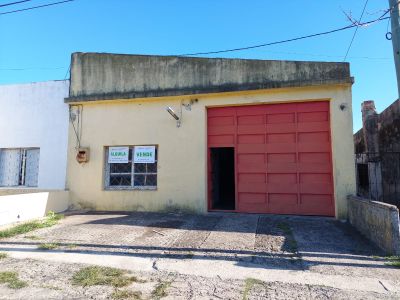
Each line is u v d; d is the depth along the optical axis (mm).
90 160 10062
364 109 12594
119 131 9938
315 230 7039
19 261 5234
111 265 5059
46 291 4074
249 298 3891
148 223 7879
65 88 10578
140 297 3924
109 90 10125
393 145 10352
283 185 8734
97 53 10367
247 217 8438
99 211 9656
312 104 8664
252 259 5289
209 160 9398
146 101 9812
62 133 10414
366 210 6457
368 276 4531
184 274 4680
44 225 7617
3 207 7750
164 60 9781
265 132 8953
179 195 9266
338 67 8430
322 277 4520
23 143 10727
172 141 9469
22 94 10945
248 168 9016
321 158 8500
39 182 10398
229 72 9195
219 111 9375
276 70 8836
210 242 6199
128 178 9898
